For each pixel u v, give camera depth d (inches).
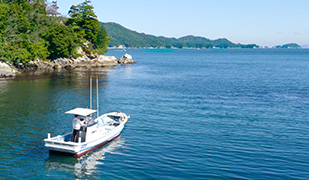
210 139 1137.4
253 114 1553.9
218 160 929.5
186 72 4247.0
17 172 832.9
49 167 875.4
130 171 852.0
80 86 2544.3
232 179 797.2
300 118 1472.7
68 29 4630.9
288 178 806.5
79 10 5605.3
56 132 1189.1
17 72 3437.5
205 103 1845.5
